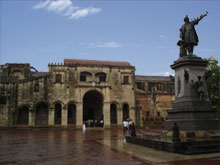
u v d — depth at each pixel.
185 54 19.11
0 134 34.53
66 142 22.06
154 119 58.78
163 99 62.09
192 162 11.11
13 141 23.38
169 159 11.91
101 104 57.84
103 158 12.84
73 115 54.38
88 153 14.81
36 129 49.69
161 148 14.86
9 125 48.78
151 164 10.91
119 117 55.38
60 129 50.47
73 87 53.59
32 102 50.75
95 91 54.38
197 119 16.47
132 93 57.56
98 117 58.19
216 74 42.91
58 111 53.28
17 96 50.19
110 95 55.88
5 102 49.28
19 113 50.75
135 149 15.81
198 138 15.62
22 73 57.97
